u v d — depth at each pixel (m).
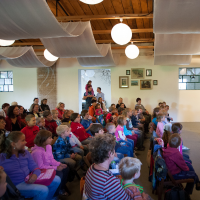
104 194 1.38
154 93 8.55
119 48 7.84
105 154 1.44
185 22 3.12
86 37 4.76
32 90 9.07
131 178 1.62
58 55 5.52
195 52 5.32
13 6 2.72
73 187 2.89
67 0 5.48
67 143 3.08
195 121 8.42
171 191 2.21
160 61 6.94
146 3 5.47
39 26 3.32
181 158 2.41
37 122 3.72
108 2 5.57
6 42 4.37
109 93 11.65
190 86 8.48
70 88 8.89
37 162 2.37
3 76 9.26
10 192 1.67
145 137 5.96
